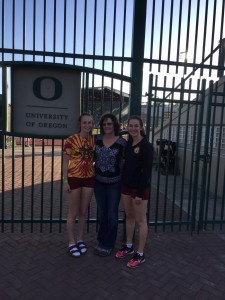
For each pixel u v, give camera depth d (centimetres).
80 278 324
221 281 328
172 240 430
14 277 321
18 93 396
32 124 402
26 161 1295
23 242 404
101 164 363
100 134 374
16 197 651
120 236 440
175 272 343
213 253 394
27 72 393
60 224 435
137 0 396
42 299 287
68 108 402
